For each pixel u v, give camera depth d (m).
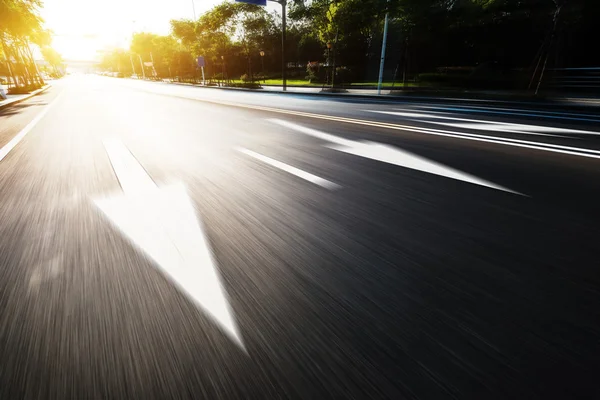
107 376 1.13
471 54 23.98
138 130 6.44
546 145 4.77
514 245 1.97
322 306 1.46
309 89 23.83
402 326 1.34
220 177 3.43
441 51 25.20
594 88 13.99
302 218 2.40
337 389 1.08
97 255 1.91
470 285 1.59
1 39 25.09
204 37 39.75
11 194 3.01
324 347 1.25
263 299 1.51
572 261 1.79
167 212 2.54
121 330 1.33
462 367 1.15
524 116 8.20
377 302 1.48
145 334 1.31
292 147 4.81
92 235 2.17
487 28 21.61
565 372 1.12
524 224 2.25
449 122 7.19
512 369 1.14
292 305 1.47
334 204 2.66
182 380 1.12
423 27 18.81
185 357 1.20
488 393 1.05
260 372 1.14
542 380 1.09
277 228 2.24
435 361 1.18
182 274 1.71
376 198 2.77
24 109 12.18
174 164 3.95
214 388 1.08
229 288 1.60
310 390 1.08
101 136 5.89
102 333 1.32
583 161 3.87
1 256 1.91
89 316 1.41
